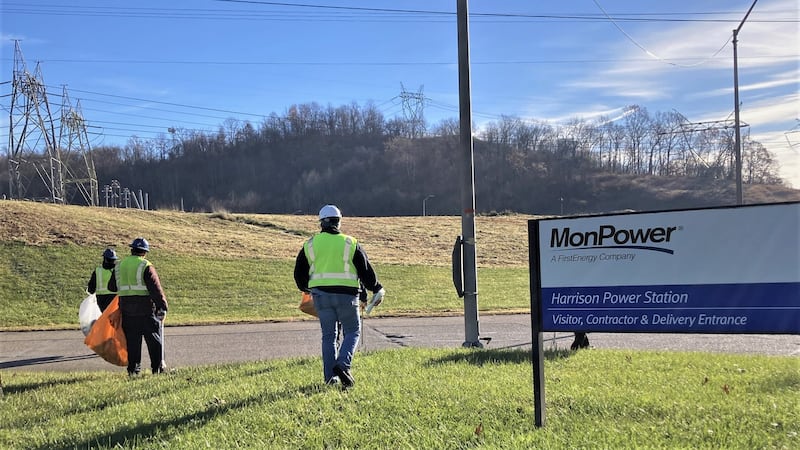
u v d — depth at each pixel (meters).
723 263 4.23
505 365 7.32
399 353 8.50
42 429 5.14
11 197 59.31
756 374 6.67
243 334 12.59
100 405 6.06
